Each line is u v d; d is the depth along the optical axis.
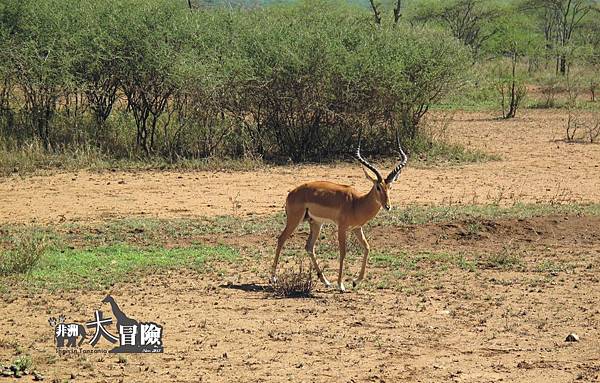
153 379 8.45
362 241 12.11
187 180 20.41
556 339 9.86
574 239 15.19
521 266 13.40
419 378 8.50
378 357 9.13
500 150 26.19
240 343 9.58
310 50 23.14
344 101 23.59
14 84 23.47
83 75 22.94
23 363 8.68
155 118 23.22
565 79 47.56
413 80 24.14
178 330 10.02
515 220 15.87
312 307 11.07
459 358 9.14
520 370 8.80
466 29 55.56
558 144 27.81
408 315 10.76
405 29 25.84
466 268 13.25
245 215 16.73
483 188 19.73
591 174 21.84
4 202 17.72
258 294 11.68
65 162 21.75
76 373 8.60
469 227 15.49
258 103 23.50
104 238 14.79
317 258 13.77
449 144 25.56
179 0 25.38
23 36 23.16
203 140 23.27
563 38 59.25
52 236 14.74
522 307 11.19
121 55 22.72
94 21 23.25
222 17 24.98
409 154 24.05
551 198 18.55
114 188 19.31
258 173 21.58
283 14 27.80
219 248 14.30
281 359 9.05
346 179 20.86
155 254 13.80
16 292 11.55
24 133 23.19
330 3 39.72
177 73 22.34
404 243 14.81
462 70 24.75
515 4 61.59
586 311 11.02
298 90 23.30
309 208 12.02
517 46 55.97
